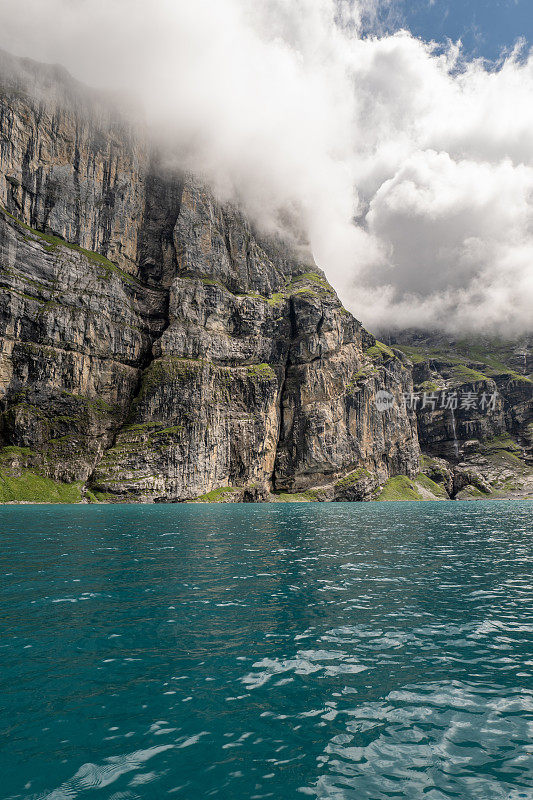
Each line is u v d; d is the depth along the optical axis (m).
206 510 98.38
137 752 8.17
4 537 39.97
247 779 7.45
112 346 155.25
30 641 13.66
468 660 12.68
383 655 13.00
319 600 18.81
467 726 9.25
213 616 16.39
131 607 17.39
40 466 129.88
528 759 8.14
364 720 9.47
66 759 7.93
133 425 150.88
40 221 153.38
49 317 141.00
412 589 20.95
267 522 62.19
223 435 162.25
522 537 43.97
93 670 11.66
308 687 10.92
